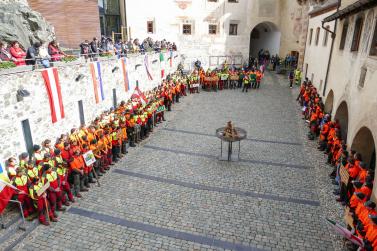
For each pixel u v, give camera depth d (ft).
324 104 56.24
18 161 32.42
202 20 108.27
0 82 29.25
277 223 29.60
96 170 38.63
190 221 29.84
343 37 47.37
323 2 66.64
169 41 106.52
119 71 56.39
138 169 40.96
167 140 51.49
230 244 26.76
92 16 67.97
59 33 64.39
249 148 47.96
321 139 46.78
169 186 36.47
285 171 40.37
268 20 116.57
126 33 102.78
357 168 30.04
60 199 31.24
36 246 26.37
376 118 27.78
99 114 50.06
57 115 38.14
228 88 93.97
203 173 39.73
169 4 103.91
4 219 29.40
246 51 115.75
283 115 65.98
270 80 105.09
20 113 32.22
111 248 26.20
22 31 49.42
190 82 86.22
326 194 34.86
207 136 53.16
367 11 34.96
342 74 44.75
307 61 83.82
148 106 54.54
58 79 37.96
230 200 33.47
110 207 32.24
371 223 22.30
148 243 26.84
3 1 49.06
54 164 31.22
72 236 27.73
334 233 28.30
